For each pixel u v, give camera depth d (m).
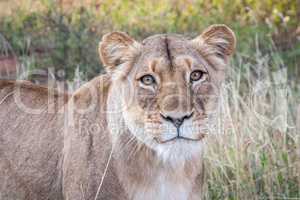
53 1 18.19
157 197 9.64
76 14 18.16
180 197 9.72
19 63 16.91
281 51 17.92
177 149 9.34
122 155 9.55
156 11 18.97
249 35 18.20
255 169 12.48
